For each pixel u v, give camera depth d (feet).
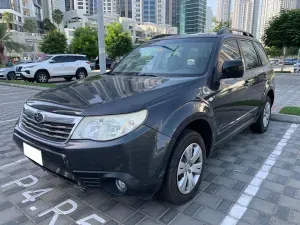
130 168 7.05
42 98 8.79
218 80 10.09
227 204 9.00
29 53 172.14
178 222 8.09
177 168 8.25
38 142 7.82
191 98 8.61
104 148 6.89
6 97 33.32
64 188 10.11
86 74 58.44
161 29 240.32
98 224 8.04
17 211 8.71
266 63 16.14
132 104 7.39
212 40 11.30
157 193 8.53
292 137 15.71
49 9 341.82
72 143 7.13
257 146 14.30
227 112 10.78
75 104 7.69
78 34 151.12
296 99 27.91
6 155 13.46
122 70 12.21
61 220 8.24
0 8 222.89
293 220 8.15
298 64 76.07
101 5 32.17
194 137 8.75
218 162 12.32
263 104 15.28
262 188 10.02
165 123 7.55
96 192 9.74
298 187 10.09
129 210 8.70
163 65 11.23
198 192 9.73
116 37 133.49
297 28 64.23
